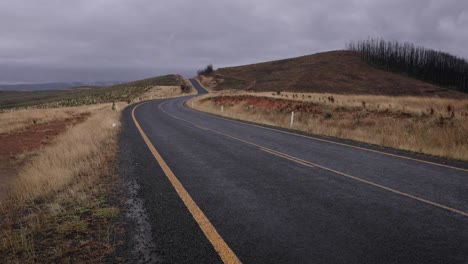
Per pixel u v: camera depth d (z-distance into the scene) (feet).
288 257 11.08
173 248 11.71
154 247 11.78
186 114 84.12
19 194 18.63
